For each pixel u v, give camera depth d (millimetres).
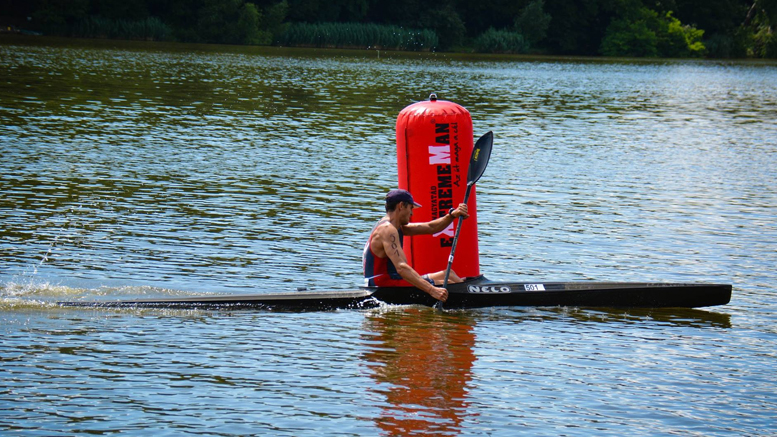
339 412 11516
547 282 17266
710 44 178875
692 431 11383
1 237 20172
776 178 33438
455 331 15250
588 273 19281
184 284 17375
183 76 70125
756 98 76562
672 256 21062
